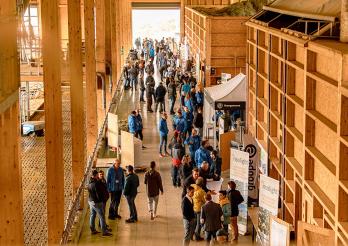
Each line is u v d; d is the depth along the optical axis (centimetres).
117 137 2705
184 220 1797
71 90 2044
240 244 1712
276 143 1831
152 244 1864
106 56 3638
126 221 2053
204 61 3338
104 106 3152
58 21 1603
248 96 2409
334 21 1340
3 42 1041
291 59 1694
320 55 1404
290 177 1716
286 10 1825
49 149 1577
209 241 1744
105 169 2556
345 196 1210
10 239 1123
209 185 2084
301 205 1584
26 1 1312
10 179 1122
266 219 1570
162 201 2252
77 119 2061
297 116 1673
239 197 1827
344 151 1201
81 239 1905
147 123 3522
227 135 2328
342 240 1173
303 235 1278
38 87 4150
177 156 2431
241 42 3234
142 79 4172
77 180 2069
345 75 1173
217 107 2448
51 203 1584
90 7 2595
